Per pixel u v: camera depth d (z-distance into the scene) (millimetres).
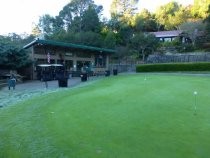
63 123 9656
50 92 19703
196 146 7113
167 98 13992
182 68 45781
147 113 10578
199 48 59281
